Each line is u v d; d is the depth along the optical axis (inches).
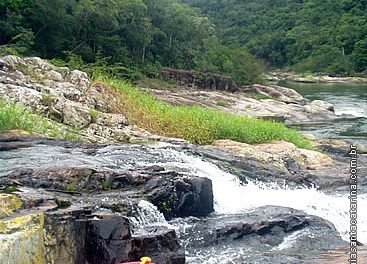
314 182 526.3
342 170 573.0
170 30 2000.5
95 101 641.6
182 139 598.5
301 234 362.6
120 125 590.9
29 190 305.3
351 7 3868.1
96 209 301.4
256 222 356.8
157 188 353.1
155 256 283.9
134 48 1759.4
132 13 1720.0
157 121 643.5
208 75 1722.4
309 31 3713.1
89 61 1523.1
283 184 501.4
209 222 355.9
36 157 412.8
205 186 374.9
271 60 3772.1
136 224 318.3
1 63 627.8
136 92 749.3
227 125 652.7
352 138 940.0
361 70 3125.0
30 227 237.1
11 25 1309.1
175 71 1727.4
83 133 550.3
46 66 676.1
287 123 1208.2
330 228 374.3
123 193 342.3
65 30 1477.6
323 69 3270.2
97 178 348.8
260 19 4239.7
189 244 332.2
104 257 270.4
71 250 257.1
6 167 373.4
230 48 2236.7
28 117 518.6
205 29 2194.9
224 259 315.9
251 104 1409.9
